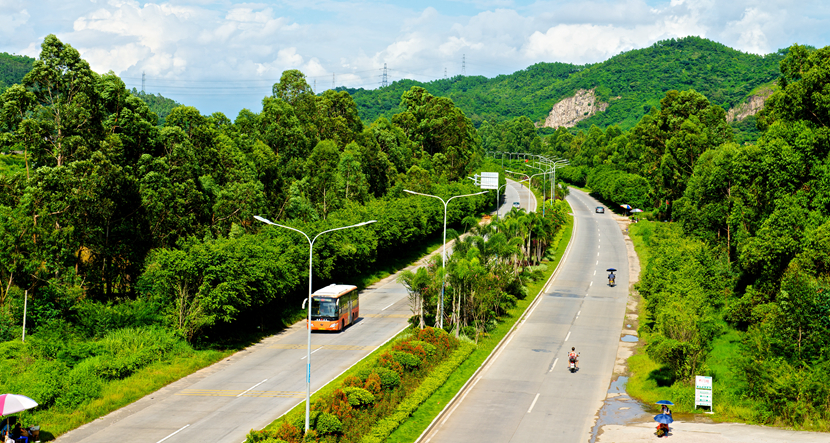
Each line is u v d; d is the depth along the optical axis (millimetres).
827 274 44750
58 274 54219
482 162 195250
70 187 54812
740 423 34969
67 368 41906
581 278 80812
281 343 53531
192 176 67812
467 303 54625
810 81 57594
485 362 47562
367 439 31359
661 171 107812
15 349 44594
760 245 49562
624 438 32688
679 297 49250
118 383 41125
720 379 41062
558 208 126312
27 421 33594
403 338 51031
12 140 56750
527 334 56125
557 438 33156
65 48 59406
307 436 29672
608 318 61531
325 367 45719
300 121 120125
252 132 104250
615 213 145875
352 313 60062
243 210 70812
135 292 59062
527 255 83062
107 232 58250
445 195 115125
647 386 41531
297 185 87125
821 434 32469
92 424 35094
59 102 58750
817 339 39250
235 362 47938
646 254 93812
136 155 65875
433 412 36594
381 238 83188
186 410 37188
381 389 37531
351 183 100250
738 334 49906
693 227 76125
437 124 161750
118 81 63938
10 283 50656
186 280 50562
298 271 61312
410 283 54469
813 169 53844
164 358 46406
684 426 34312
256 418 35531
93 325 49562
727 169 68500
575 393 41000
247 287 52438
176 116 74312
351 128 137625
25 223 51312
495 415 36875
